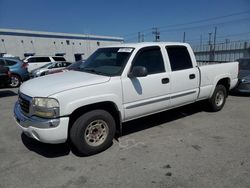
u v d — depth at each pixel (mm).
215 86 5863
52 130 3328
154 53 4547
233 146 4062
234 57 28188
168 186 2938
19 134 4789
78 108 3580
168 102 4734
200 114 5996
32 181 3094
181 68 4977
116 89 3877
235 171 3246
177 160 3584
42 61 19672
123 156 3748
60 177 3184
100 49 5066
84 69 4574
